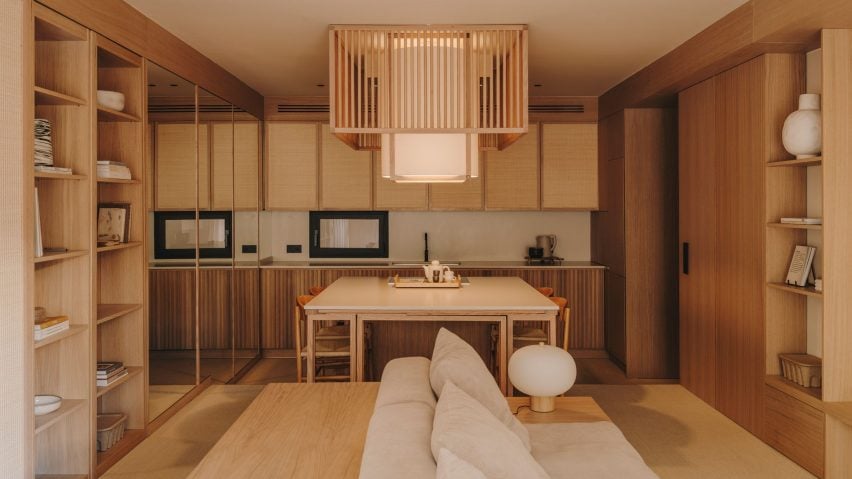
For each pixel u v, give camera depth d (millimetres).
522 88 3918
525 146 6434
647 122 5586
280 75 5383
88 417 3143
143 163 3750
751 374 3865
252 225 6023
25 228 2631
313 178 6395
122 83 3719
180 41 4234
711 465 3398
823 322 3197
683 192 4809
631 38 4223
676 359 5609
